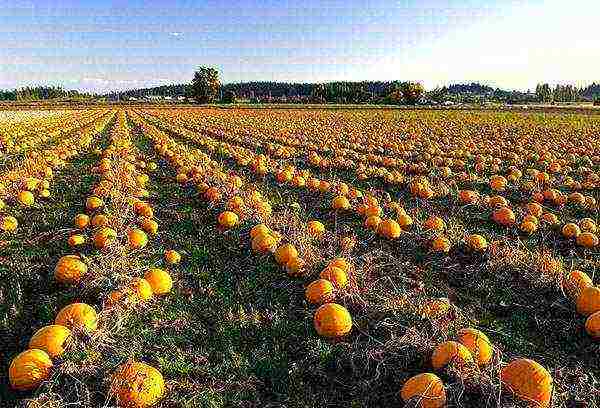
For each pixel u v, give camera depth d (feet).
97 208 38.09
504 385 16.34
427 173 57.47
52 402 15.39
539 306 23.93
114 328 19.69
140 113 202.69
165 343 19.90
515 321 22.85
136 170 55.36
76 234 32.04
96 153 70.23
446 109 251.80
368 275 25.50
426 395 15.88
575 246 32.94
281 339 20.65
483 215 39.22
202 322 21.91
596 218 40.04
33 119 150.00
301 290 24.72
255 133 106.11
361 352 18.93
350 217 38.42
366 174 55.47
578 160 67.51
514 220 36.68
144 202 38.93
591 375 18.69
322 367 18.69
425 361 18.28
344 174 57.21
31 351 17.37
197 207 40.50
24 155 66.08
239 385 17.71
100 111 223.71
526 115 190.39
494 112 217.97
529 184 49.47
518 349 20.65
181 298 23.76
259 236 29.25
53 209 39.40
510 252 27.86
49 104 344.28
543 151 72.28
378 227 33.24
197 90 364.79
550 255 28.37
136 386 16.14
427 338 18.81
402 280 26.25
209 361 19.16
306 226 32.63
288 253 26.78
